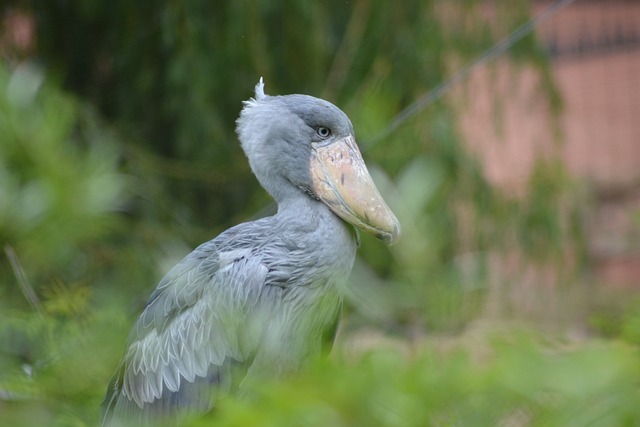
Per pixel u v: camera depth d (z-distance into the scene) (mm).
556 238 14805
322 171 7688
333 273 7512
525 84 15969
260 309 7227
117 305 6480
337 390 3207
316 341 7535
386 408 3182
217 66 14117
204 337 7371
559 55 23188
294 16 14453
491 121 15609
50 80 11906
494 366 3203
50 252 5203
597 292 5039
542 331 3967
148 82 14414
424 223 6027
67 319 6086
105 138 12344
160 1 14398
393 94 14281
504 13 15344
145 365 7617
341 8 15570
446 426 3252
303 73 14641
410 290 5145
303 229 7492
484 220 14531
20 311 6285
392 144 12992
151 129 14602
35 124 5328
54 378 5352
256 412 3404
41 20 14656
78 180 5156
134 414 7641
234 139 14312
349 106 13680
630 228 9258
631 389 3109
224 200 14508
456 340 3959
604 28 23234
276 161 7812
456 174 14328
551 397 3164
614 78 23156
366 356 3521
